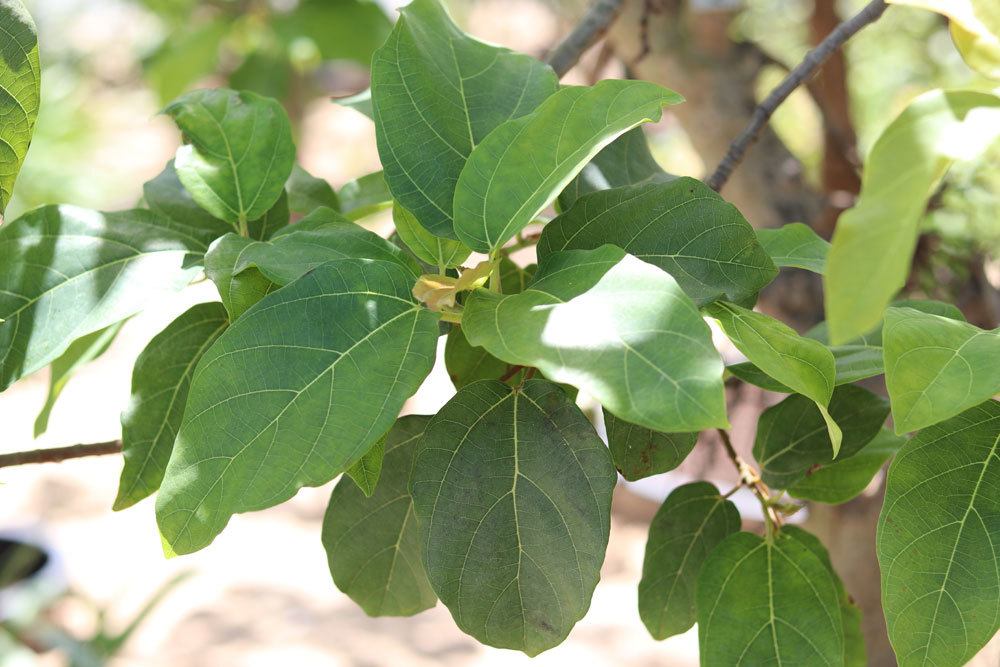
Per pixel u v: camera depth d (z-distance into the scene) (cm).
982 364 76
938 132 69
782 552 85
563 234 81
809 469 89
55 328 83
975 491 78
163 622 270
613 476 78
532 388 80
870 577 123
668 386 70
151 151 512
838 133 146
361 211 97
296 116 267
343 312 76
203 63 257
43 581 199
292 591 286
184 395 88
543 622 78
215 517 74
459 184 79
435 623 275
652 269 73
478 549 78
